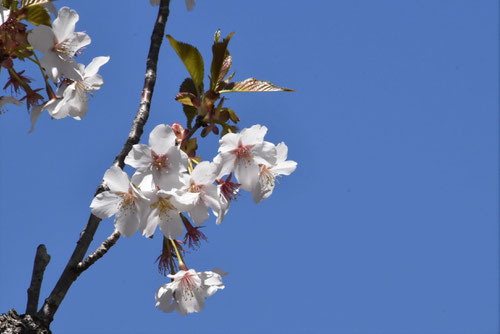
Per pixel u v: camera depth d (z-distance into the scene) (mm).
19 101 4277
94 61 4496
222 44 4281
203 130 4316
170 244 4348
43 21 4023
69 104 4426
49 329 3768
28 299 3848
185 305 4238
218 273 4355
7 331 3615
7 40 3906
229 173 4090
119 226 3820
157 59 4422
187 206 3812
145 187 3818
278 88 4348
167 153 3744
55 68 4027
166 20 4543
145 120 4184
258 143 4094
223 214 3896
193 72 4336
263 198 4266
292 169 4383
